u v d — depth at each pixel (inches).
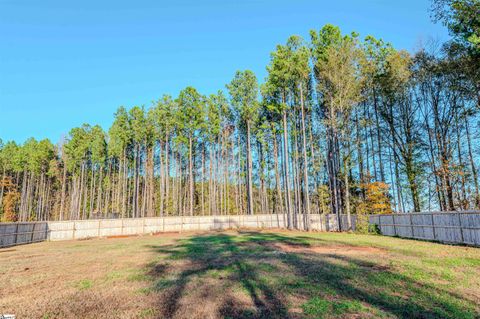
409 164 995.9
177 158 1859.0
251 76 1380.4
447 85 870.4
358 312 185.3
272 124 1483.8
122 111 1774.1
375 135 1152.8
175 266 371.9
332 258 400.8
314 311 187.6
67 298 230.8
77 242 827.4
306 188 1072.2
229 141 1791.3
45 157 2017.7
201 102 1550.2
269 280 277.7
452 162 845.8
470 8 582.2
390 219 795.4
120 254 506.6
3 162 2062.0
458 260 364.5
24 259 463.8
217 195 1803.6
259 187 1819.6
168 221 1141.1
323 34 1086.4
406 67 983.6
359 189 1144.2
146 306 207.6
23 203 1956.2
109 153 1804.9
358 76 976.3
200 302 214.5
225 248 552.7
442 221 596.7
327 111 1130.7
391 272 301.9
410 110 1030.4
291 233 940.6
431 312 184.1
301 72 1080.2
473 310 187.8
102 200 2235.5
